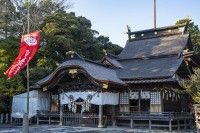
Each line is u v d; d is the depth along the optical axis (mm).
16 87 29953
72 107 27609
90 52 43469
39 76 33594
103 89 26109
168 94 27062
